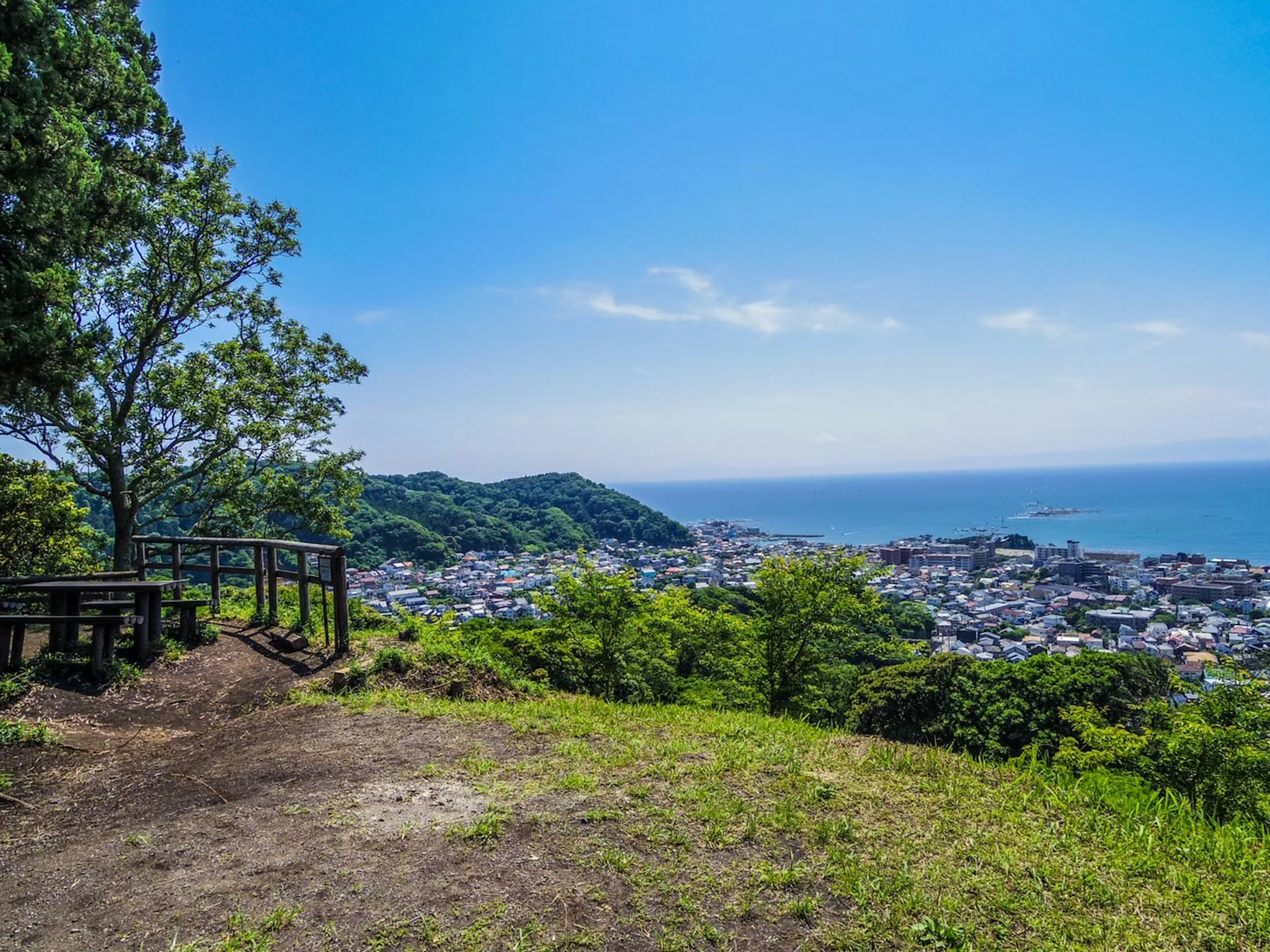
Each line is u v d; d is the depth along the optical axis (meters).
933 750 5.76
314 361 16.66
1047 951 3.06
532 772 4.98
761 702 15.52
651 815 4.23
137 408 14.10
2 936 3.05
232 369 15.21
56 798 4.68
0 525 12.09
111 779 5.04
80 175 7.11
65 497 13.02
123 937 3.04
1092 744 8.37
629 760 5.24
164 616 9.69
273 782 4.84
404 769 5.05
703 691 17.39
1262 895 3.54
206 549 11.52
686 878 3.55
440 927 3.10
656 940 3.06
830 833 4.05
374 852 3.76
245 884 3.45
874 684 14.98
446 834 3.96
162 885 3.46
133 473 14.11
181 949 2.94
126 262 13.47
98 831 4.13
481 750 5.50
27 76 6.52
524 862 3.66
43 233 6.93
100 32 9.89
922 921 3.22
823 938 3.11
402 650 8.34
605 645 13.95
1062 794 4.79
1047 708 11.92
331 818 4.20
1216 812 5.90
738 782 4.80
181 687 7.46
